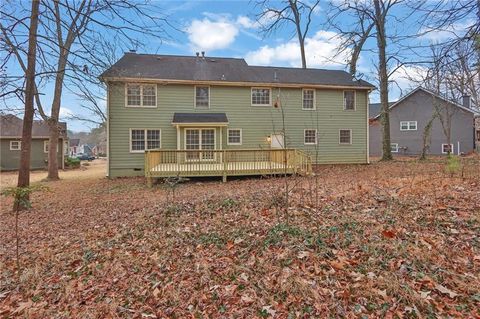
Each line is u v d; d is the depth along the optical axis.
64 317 3.11
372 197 5.95
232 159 14.92
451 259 3.30
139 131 16.16
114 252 4.71
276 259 3.73
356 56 19.17
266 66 20.03
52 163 16.97
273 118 17.64
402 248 3.57
